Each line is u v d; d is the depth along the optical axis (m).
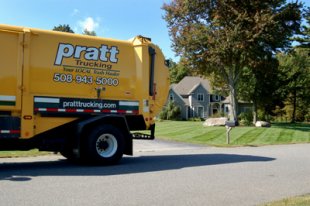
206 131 29.77
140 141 20.98
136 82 12.17
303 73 51.25
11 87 10.00
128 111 11.96
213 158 13.52
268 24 31.91
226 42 33.09
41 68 10.50
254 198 7.32
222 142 21.83
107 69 11.65
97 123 11.20
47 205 6.42
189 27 35.62
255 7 33.75
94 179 8.87
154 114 12.61
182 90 73.88
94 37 11.53
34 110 10.34
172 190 7.84
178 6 35.97
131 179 8.97
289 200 6.90
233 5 34.06
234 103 38.03
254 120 44.47
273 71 37.44
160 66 12.80
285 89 51.28
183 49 35.25
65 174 9.49
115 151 11.35
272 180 9.24
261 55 33.84
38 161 12.19
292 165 11.85
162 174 9.77
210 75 40.91
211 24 35.22
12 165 11.16
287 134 28.25
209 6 35.06
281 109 57.41
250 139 24.27
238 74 37.91
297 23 34.53
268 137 25.80
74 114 10.99
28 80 10.23
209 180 9.06
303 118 56.84
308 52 47.84
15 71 10.05
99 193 7.41
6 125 9.99
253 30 32.41
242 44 32.41
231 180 9.12
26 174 9.42
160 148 17.58
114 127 11.35
